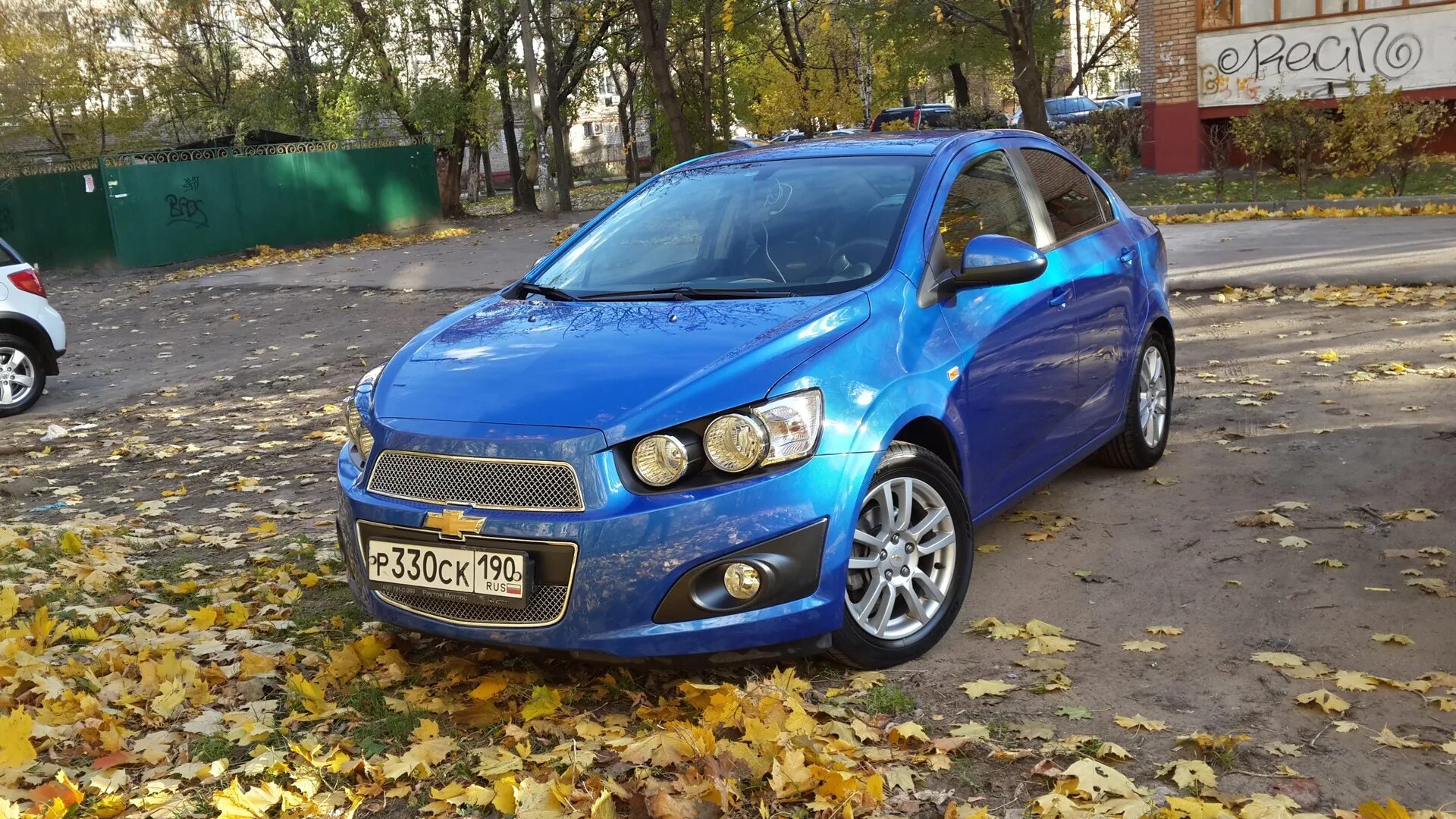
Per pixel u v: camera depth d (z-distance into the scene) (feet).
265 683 12.28
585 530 10.30
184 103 109.40
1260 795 8.95
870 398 11.40
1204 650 11.87
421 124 98.53
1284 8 67.41
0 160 98.02
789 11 123.95
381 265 65.51
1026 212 15.44
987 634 12.60
